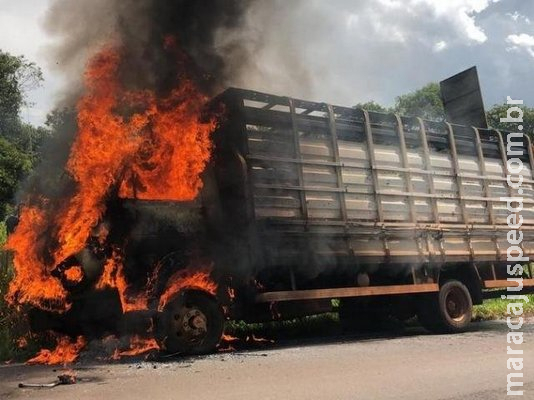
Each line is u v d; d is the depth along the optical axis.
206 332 8.35
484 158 12.17
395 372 6.53
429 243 10.83
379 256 10.07
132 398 5.43
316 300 9.67
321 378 6.23
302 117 9.63
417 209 10.75
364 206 10.02
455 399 5.22
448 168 11.41
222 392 5.61
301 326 11.89
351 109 10.21
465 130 11.95
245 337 10.82
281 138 9.31
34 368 7.43
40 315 8.52
